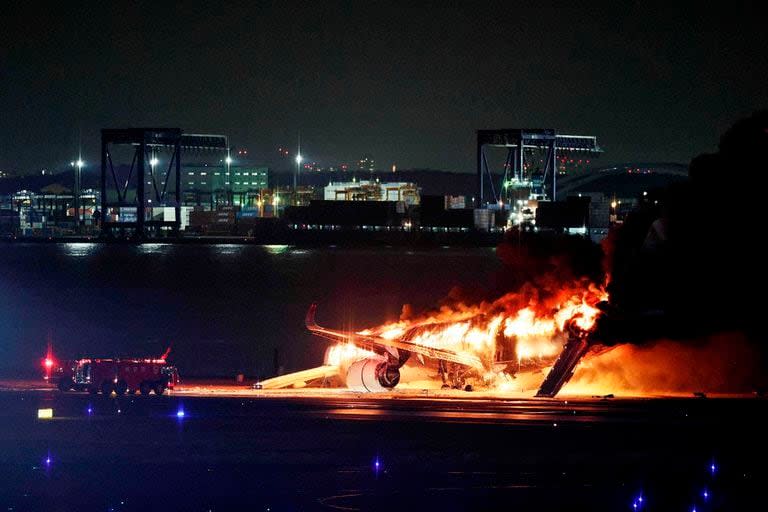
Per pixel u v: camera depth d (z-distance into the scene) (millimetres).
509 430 144500
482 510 109312
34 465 125312
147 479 120062
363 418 152125
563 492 115250
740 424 150375
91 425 147750
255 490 115875
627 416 155250
